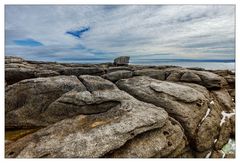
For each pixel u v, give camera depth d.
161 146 10.95
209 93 23.03
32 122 14.32
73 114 14.41
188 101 16.64
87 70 26.20
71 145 9.71
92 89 17.12
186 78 26.70
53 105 14.80
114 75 25.89
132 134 10.71
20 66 26.12
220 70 38.78
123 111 13.20
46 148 9.62
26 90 15.87
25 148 9.76
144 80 21.58
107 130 10.78
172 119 13.84
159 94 17.45
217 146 14.69
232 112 19.66
